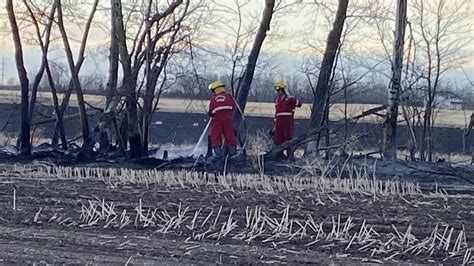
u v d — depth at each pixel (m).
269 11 21.48
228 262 8.73
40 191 13.44
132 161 19.11
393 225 10.82
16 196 12.91
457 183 15.91
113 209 11.53
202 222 10.86
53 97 24.17
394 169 17.41
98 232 10.30
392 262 8.87
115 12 20.11
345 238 9.95
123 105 21.00
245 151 18.81
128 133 21.08
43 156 20.36
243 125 21.12
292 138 20.38
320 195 13.21
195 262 8.70
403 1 19.30
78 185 14.26
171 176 15.16
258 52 21.70
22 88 21.36
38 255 8.93
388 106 19.28
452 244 9.74
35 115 27.14
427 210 12.01
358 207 12.14
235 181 14.86
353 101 24.66
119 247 9.39
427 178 16.59
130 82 20.17
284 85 20.70
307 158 17.97
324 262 8.80
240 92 21.58
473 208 12.23
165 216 11.19
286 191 13.66
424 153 24.84
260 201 12.55
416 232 10.39
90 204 11.70
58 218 11.10
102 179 15.12
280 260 8.86
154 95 22.23
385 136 19.22
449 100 27.38
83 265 8.48
